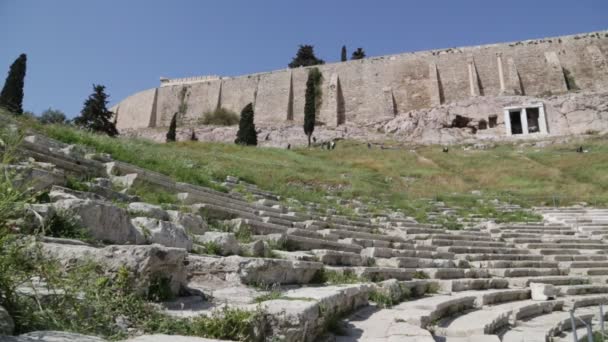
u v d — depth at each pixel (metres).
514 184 33.31
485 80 75.56
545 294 11.25
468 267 13.27
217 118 81.38
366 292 7.18
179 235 6.70
